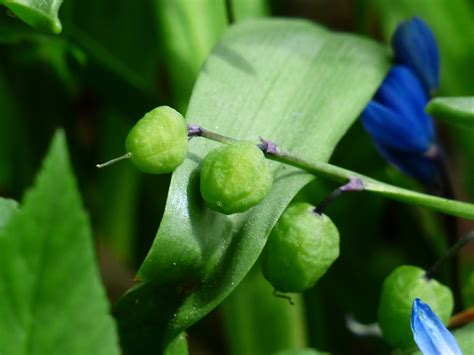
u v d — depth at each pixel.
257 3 0.17
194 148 0.11
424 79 0.14
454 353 0.11
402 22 0.14
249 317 0.16
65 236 0.07
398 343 0.12
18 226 0.07
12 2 0.10
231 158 0.11
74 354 0.08
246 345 0.16
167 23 0.16
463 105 0.12
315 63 0.14
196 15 0.16
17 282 0.08
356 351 0.17
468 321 0.12
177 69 0.16
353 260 0.17
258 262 0.16
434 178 0.14
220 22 0.16
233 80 0.13
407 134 0.14
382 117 0.14
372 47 0.14
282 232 0.11
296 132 0.12
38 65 0.17
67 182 0.07
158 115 0.11
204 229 0.11
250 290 0.16
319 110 0.13
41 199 0.07
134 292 0.11
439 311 0.12
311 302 0.16
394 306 0.12
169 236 0.11
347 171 0.12
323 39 0.14
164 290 0.11
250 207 0.11
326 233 0.11
